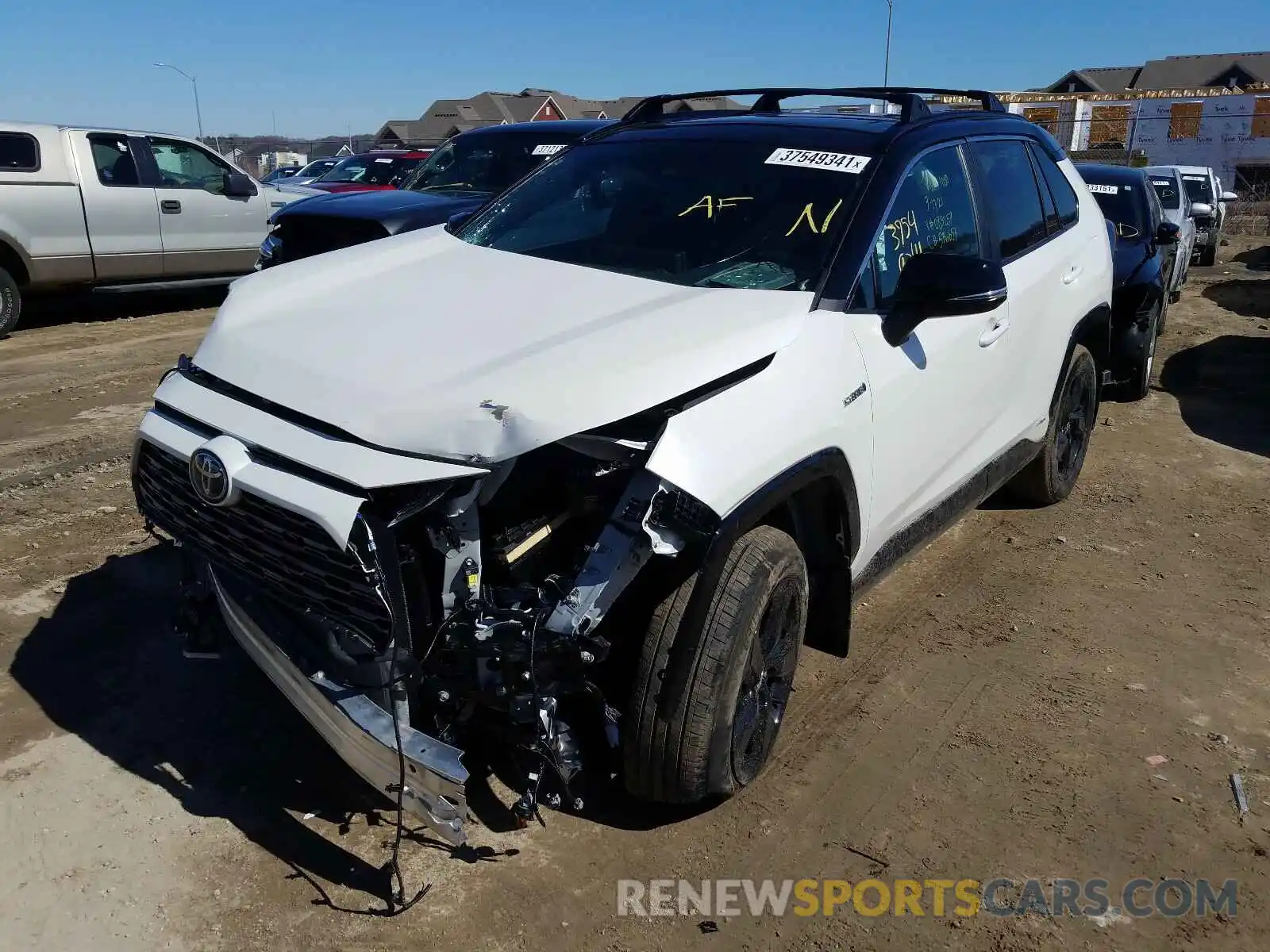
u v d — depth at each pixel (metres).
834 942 2.62
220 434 2.66
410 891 2.72
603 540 2.50
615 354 2.66
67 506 5.13
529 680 2.46
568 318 2.91
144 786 3.09
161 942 2.54
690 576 2.63
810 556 3.29
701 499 2.51
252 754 3.26
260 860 2.81
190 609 3.24
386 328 2.90
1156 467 6.32
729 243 3.38
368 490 2.38
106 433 6.38
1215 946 2.63
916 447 3.56
